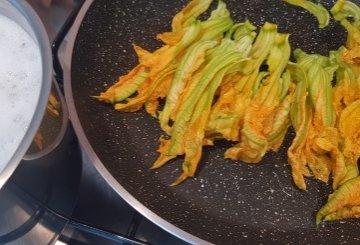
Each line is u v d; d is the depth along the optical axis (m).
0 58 0.24
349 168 0.27
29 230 0.23
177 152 0.27
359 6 0.33
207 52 0.30
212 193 0.27
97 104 0.29
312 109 0.29
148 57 0.30
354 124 0.28
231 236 0.25
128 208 0.27
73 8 0.32
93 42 0.30
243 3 0.34
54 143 0.22
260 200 0.27
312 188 0.27
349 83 0.30
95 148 0.27
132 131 0.28
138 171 0.27
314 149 0.28
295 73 0.30
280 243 0.25
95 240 0.26
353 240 0.25
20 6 0.23
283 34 0.31
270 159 0.28
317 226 0.26
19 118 0.23
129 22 0.32
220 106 0.28
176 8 0.33
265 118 0.28
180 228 0.24
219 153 0.28
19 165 0.19
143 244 0.25
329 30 0.33
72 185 0.25
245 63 0.30
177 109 0.28
